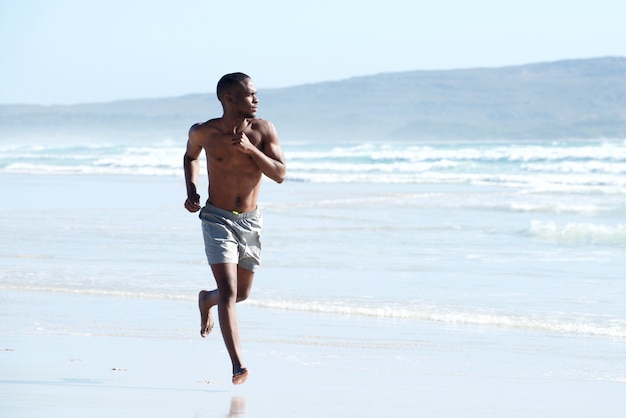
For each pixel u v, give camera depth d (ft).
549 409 34.60
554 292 63.36
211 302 40.32
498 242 90.94
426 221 110.83
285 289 65.05
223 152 37.47
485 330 51.57
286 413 32.78
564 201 135.85
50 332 50.21
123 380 38.22
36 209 131.44
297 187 186.39
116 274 71.77
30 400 33.99
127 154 433.07
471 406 34.73
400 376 40.32
